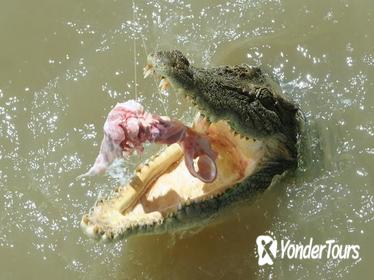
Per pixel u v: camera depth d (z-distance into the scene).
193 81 9.59
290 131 11.08
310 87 12.32
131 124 9.31
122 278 10.52
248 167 10.61
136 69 12.77
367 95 12.16
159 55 9.40
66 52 13.09
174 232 10.62
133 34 13.25
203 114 9.86
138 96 12.40
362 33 13.09
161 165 10.19
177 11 13.49
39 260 10.66
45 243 10.78
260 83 10.84
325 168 11.32
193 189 10.09
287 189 11.12
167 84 9.73
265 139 10.61
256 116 10.45
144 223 9.53
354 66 12.59
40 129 11.96
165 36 13.25
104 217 9.46
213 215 10.27
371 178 11.22
